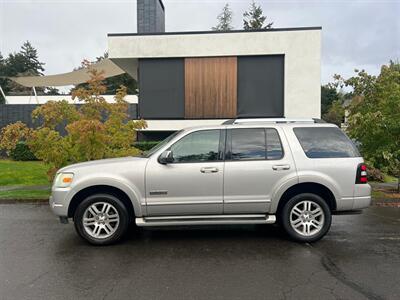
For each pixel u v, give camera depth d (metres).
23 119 19.48
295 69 16.70
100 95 10.19
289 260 4.81
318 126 5.76
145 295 3.74
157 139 18.33
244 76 17.19
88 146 8.88
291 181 5.48
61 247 5.43
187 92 17.34
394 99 9.47
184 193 5.43
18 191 10.33
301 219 5.65
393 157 9.80
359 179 5.60
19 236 6.06
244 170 5.47
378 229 6.54
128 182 5.39
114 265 4.64
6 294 3.78
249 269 4.48
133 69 20.47
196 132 5.66
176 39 17.16
